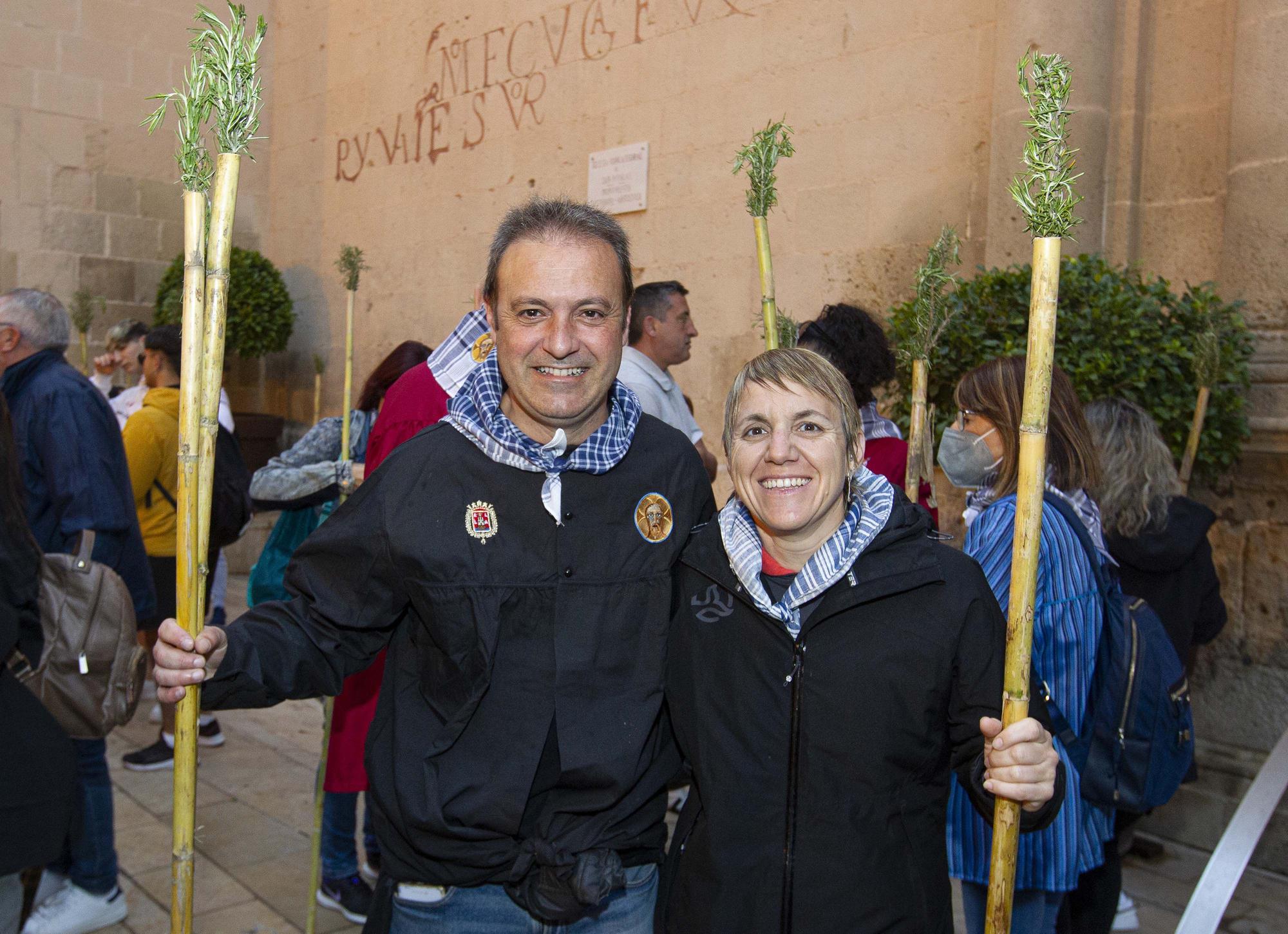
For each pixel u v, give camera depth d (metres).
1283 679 3.55
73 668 2.37
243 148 1.38
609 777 1.59
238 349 8.30
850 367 3.01
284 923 3.17
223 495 4.27
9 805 1.95
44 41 8.14
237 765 4.56
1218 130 3.81
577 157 6.39
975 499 2.22
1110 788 2.00
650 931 1.70
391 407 2.68
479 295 1.94
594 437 1.69
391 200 7.90
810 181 5.14
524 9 6.74
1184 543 2.81
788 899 1.46
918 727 1.47
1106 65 3.98
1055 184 1.25
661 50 5.87
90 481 3.07
